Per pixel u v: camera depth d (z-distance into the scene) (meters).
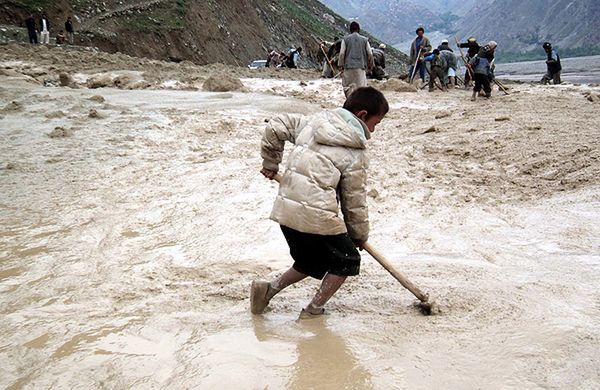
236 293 4.15
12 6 37.25
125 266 4.71
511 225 5.43
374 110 3.52
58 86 15.28
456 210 5.95
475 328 3.46
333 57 20.84
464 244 4.96
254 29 58.66
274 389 2.89
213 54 48.44
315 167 3.43
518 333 3.35
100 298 4.11
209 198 6.49
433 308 3.66
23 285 4.34
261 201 6.31
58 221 5.83
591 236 4.97
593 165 7.10
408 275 4.35
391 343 3.32
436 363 3.07
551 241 4.95
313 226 3.41
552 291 3.93
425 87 19.06
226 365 3.10
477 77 14.60
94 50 24.98
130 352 3.31
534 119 10.65
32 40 30.50
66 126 10.28
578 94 15.35
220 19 52.62
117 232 5.52
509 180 7.01
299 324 3.61
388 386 2.88
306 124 3.71
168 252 4.99
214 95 14.40
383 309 3.80
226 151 8.80
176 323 3.66
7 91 13.34
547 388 2.81
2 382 3.02
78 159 8.25
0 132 9.74
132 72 17.62
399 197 6.45
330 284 3.61
